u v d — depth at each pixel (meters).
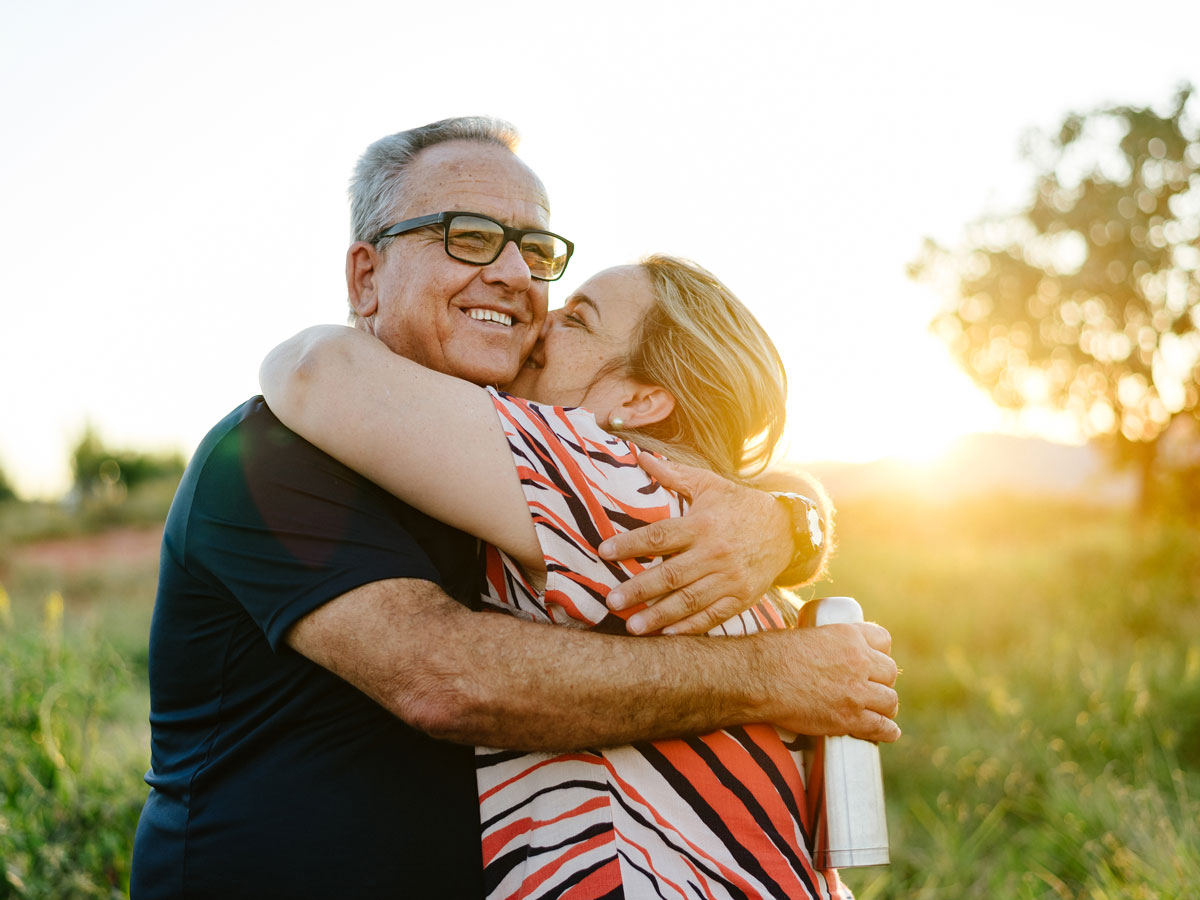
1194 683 5.50
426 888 1.48
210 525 1.56
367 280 1.99
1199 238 18.48
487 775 1.55
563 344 1.96
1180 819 3.69
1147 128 18.58
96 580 12.68
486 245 1.86
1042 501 22.48
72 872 2.93
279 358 1.66
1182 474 18.03
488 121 2.00
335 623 1.43
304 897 1.45
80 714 4.28
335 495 1.53
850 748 1.65
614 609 1.54
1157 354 18.48
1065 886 3.58
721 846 1.53
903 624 8.22
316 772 1.50
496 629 1.44
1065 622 8.09
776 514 1.69
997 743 5.05
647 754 1.55
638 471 1.67
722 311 1.96
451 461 1.53
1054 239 19.48
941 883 3.69
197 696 1.61
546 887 1.46
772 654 1.61
